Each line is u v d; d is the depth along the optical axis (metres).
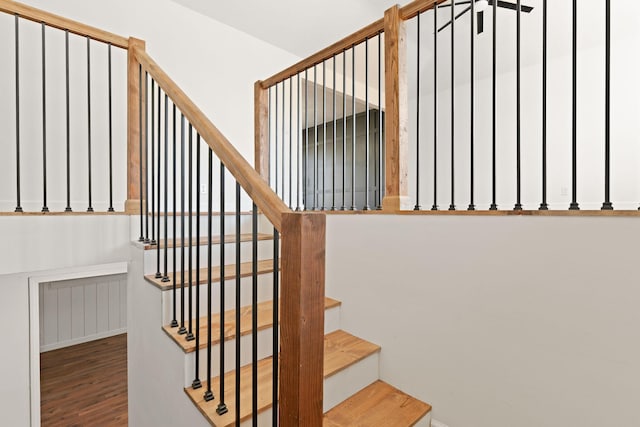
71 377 3.89
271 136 3.81
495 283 1.34
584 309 1.13
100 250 1.82
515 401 1.29
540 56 4.02
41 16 1.73
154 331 1.62
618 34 3.55
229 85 3.41
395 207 1.74
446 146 4.89
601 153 3.68
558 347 1.19
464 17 3.65
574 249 1.15
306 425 0.87
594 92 3.72
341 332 1.94
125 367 4.14
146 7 2.89
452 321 1.47
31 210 2.39
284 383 0.90
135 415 1.86
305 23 3.53
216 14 3.25
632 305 1.04
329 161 5.88
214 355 1.47
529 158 4.14
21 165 2.36
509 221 1.30
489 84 4.47
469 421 1.43
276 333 0.97
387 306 1.73
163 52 2.98
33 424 2.58
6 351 2.47
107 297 5.04
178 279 1.65
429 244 1.55
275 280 0.96
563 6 3.39
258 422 1.25
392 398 1.60
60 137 2.51
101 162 2.69
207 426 1.22
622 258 1.06
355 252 1.88
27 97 2.38
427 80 4.79
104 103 2.70
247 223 2.66
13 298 2.50
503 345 1.32
